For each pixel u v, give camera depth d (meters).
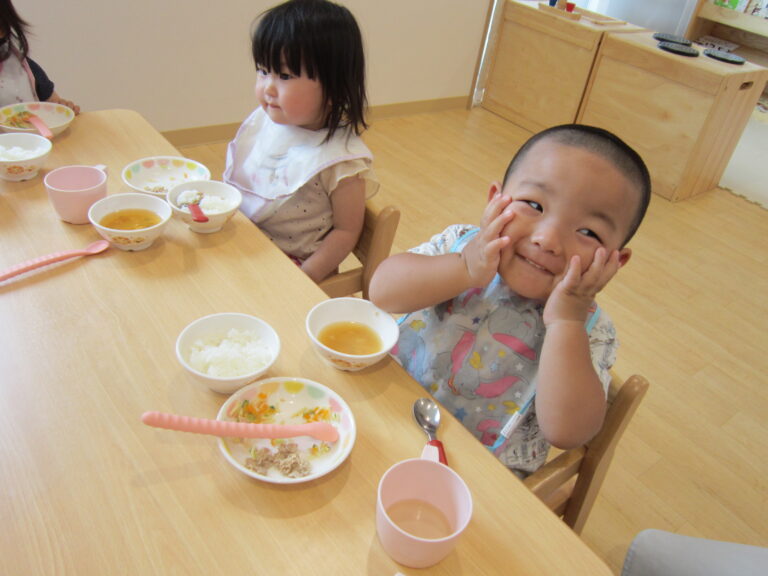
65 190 0.94
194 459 0.63
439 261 0.87
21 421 0.64
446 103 3.86
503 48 3.74
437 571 0.56
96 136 1.22
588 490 0.91
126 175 1.07
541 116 3.67
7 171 1.00
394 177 2.93
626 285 2.40
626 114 3.22
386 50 3.36
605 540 1.45
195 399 0.69
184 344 0.72
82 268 0.87
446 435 0.71
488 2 3.62
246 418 0.68
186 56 2.67
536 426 0.90
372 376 0.77
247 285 0.88
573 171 0.75
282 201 1.24
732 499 1.60
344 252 1.25
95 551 0.54
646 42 3.15
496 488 0.65
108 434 0.64
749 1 4.19
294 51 1.11
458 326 0.95
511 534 0.61
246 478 0.62
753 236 2.92
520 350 0.90
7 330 0.74
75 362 0.71
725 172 3.52
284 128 1.30
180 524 0.57
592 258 0.77
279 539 0.57
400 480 0.60
